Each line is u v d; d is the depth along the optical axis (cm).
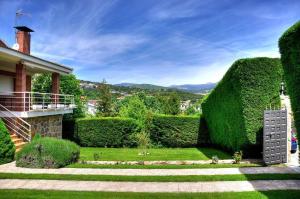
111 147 2080
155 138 2127
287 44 828
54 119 2033
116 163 1325
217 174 1085
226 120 1638
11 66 2047
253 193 848
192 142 2073
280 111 1310
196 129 2077
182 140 2064
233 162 1341
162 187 922
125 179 1005
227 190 891
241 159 1405
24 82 1756
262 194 840
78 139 2138
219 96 1709
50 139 1298
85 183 963
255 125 1348
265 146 1261
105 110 2844
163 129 2092
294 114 837
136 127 2114
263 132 1289
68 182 974
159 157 1570
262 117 1352
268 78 1358
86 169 1168
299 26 764
